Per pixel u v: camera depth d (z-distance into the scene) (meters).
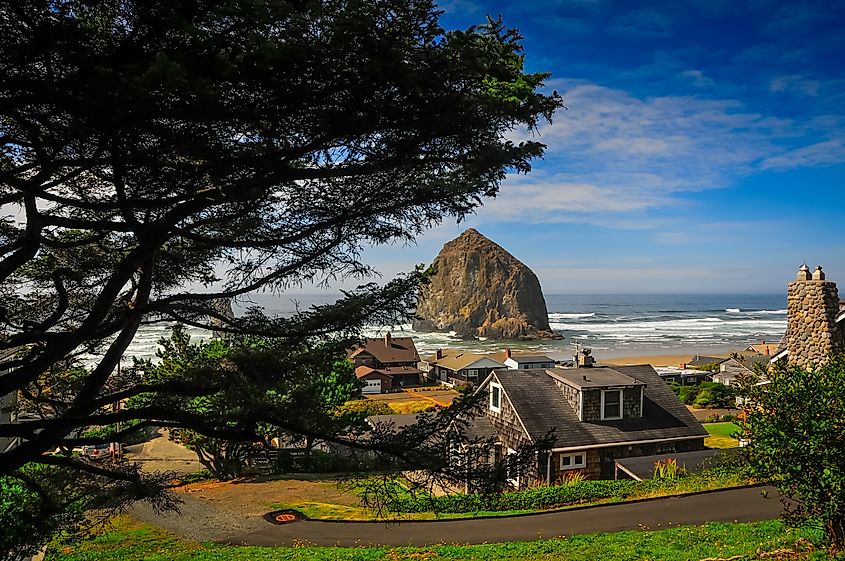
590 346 105.06
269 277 6.12
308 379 6.40
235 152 4.22
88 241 5.91
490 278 144.12
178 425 5.50
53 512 6.15
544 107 4.53
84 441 5.46
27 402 8.02
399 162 4.62
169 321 6.65
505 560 11.91
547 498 17.44
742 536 11.95
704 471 19.25
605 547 12.26
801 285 15.61
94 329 5.12
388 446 5.67
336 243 5.91
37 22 3.35
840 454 8.38
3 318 5.63
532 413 21.84
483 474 5.59
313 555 13.27
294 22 3.62
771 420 9.14
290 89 3.86
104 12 3.66
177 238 6.55
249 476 23.03
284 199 5.68
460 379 67.06
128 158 4.07
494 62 4.26
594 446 20.78
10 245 5.24
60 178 4.86
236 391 5.87
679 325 152.25
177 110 3.71
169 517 17.52
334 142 4.48
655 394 24.05
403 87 3.98
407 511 16.78
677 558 10.68
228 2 3.52
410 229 5.84
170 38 3.69
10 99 3.57
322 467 23.42
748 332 130.38
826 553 9.16
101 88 3.42
